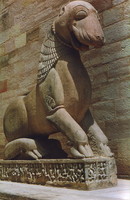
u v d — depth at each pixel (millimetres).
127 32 4273
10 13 6539
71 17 3527
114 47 4418
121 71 4297
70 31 3584
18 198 2934
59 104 3506
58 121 3469
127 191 3021
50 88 3561
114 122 4320
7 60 6531
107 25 4531
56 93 3514
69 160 3260
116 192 2961
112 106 4371
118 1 4406
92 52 4719
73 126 3369
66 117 3436
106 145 3607
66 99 3547
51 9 5496
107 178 3273
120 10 4379
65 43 3662
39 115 3809
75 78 3572
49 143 4027
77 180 3164
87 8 3529
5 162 4188
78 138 3295
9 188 3400
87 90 3658
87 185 3070
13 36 6410
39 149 3805
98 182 3174
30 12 6004
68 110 3576
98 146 3572
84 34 3459
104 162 3289
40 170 3625
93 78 4676
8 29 6578
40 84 3678
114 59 4398
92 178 3137
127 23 4289
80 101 3586
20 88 6098
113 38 4438
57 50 3652
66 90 3549
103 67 4539
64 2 5219
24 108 4090
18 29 6289
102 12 4621
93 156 3230
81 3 3566
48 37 3740
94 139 3621
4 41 6664
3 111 6520
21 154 3957
